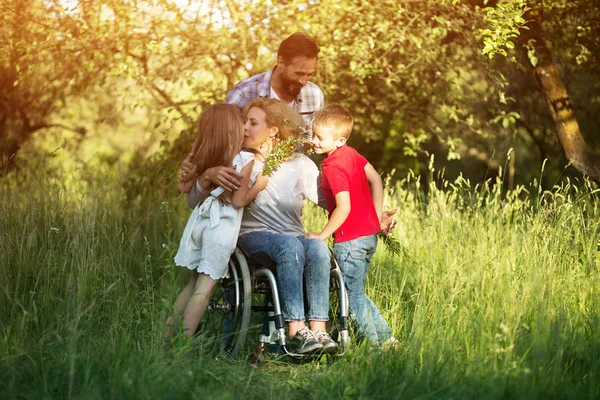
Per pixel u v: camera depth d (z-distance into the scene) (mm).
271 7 7469
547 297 4441
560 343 3680
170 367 3461
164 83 8648
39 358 3561
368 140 10031
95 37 7695
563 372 3639
